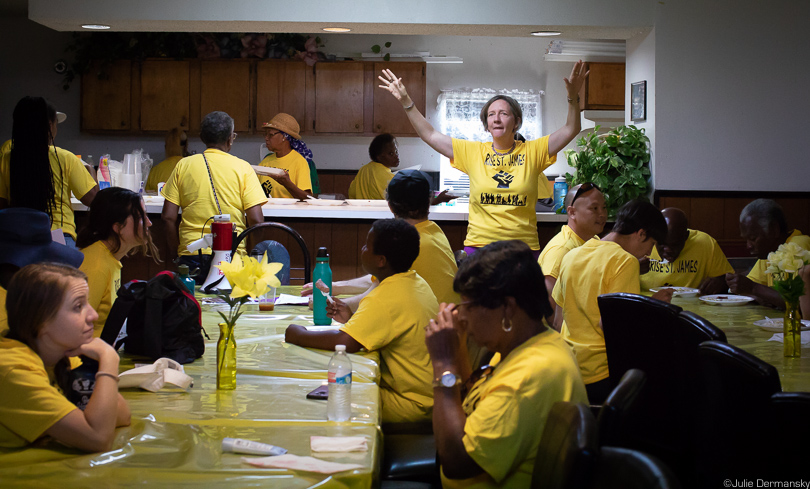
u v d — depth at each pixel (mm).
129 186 5098
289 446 1386
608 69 7719
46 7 5125
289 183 5113
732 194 5328
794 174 5363
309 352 2164
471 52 8133
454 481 1428
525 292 1390
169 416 1556
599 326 2492
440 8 5125
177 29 5391
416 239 2205
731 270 3844
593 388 2480
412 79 7832
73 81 7957
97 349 1435
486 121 4086
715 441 1593
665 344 2076
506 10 5145
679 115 5270
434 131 4199
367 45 8070
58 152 3322
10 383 1321
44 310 1380
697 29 5227
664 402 2105
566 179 5559
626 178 5262
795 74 5305
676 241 3686
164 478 1222
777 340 2559
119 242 2277
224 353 1774
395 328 2129
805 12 5270
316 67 7734
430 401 2141
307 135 8031
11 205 3273
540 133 8203
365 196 6148
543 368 1331
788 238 3553
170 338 2018
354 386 1824
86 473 1236
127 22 5234
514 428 1305
